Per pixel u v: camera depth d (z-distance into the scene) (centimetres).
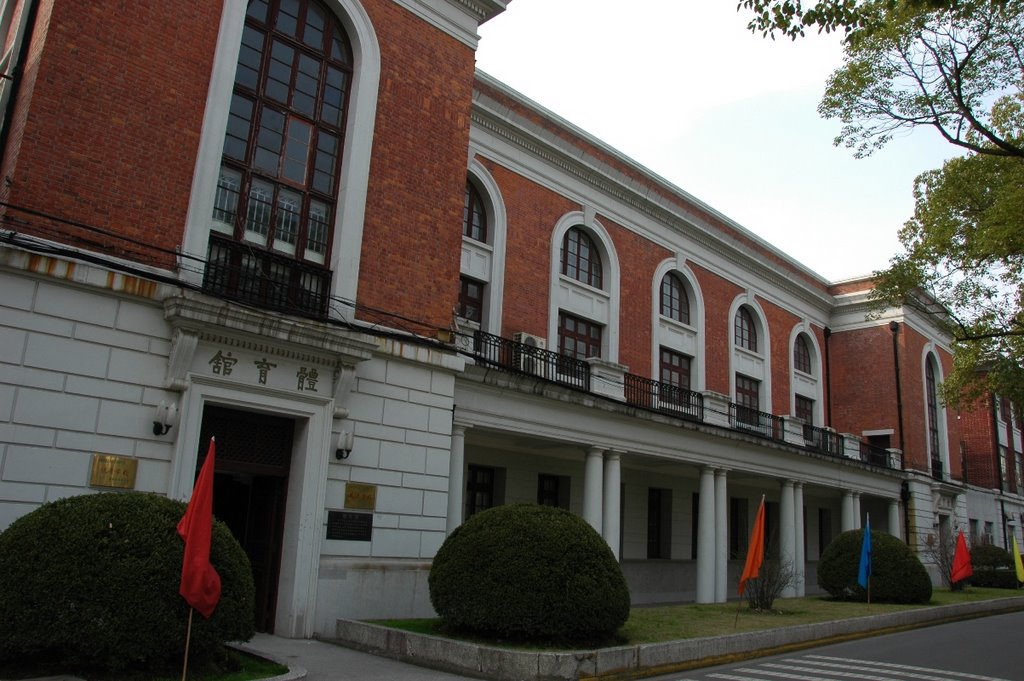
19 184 930
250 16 1227
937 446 3362
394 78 1364
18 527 739
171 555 741
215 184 1105
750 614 1525
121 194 1012
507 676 880
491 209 1880
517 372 1527
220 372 1070
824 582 1991
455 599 999
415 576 1245
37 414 913
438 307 1370
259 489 1212
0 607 691
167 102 1072
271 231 1197
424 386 1321
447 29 1465
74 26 998
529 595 959
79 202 974
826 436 2692
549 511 1064
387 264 1304
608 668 935
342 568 1166
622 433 1788
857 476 2717
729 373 2561
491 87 1897
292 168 1238
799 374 3011
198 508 727
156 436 1003
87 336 962
